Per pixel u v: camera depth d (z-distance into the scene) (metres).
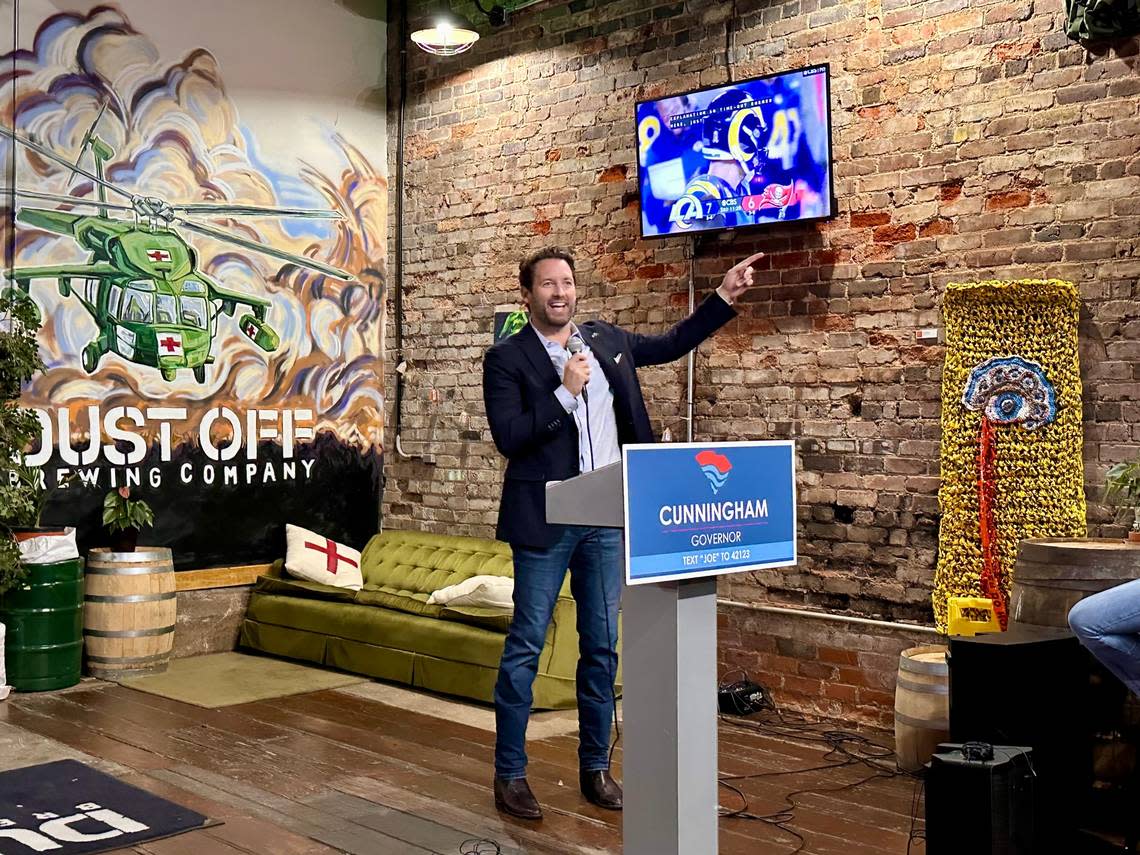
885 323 5.08
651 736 2.50
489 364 3.82
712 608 2.54
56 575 5.59
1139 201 4.39
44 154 5.95
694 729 2.48
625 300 5.98
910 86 5.01
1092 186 4.51
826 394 5.27
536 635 3.84
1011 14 4.72
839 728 5.09
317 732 4.86
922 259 4.97
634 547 2.32
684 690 2.46
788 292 5.38
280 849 3.49
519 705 3.84
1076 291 4.52
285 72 6.81
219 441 6.55
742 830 3.70
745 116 5.30
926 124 4.96
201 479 6.49
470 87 6.75
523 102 6.46
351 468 7.12
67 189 6.02
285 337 6.82
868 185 5.14
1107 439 4.48
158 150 6.32
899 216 5.04
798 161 5.15
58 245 5.99
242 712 5.20
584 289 6.16
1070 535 4.50
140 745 4.64
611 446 3.83
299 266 6.88
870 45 5.12
